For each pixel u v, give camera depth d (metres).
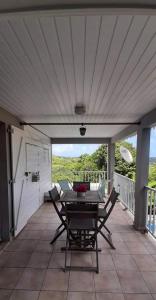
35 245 3.08
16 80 1.84
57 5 0.92
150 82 1.91
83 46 1.27
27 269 2.43
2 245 3.02
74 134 6.39
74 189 3.97
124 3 0.90
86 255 2.78
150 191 3.53
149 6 0.91
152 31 1.11
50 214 4.72
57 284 2.15
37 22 1.04
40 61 1.47
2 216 3.13
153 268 2.46
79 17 1.00
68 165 11.80
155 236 3.26
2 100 2.50
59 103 2.67
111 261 2.62
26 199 4.05
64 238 3.33
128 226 3.92
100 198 3.30
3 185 3.10
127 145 11.84
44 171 6.07
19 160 3.62
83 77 1.78
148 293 2.03
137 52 1.34
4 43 1.23
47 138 6.65
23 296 1.97
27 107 2.88
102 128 5.10
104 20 1.02
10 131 3.20
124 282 2.19
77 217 2.50
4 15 0.97
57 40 1.20
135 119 3.86
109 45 1.26
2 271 2.39
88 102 2.64
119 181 6.20
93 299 1.93
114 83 1.93
